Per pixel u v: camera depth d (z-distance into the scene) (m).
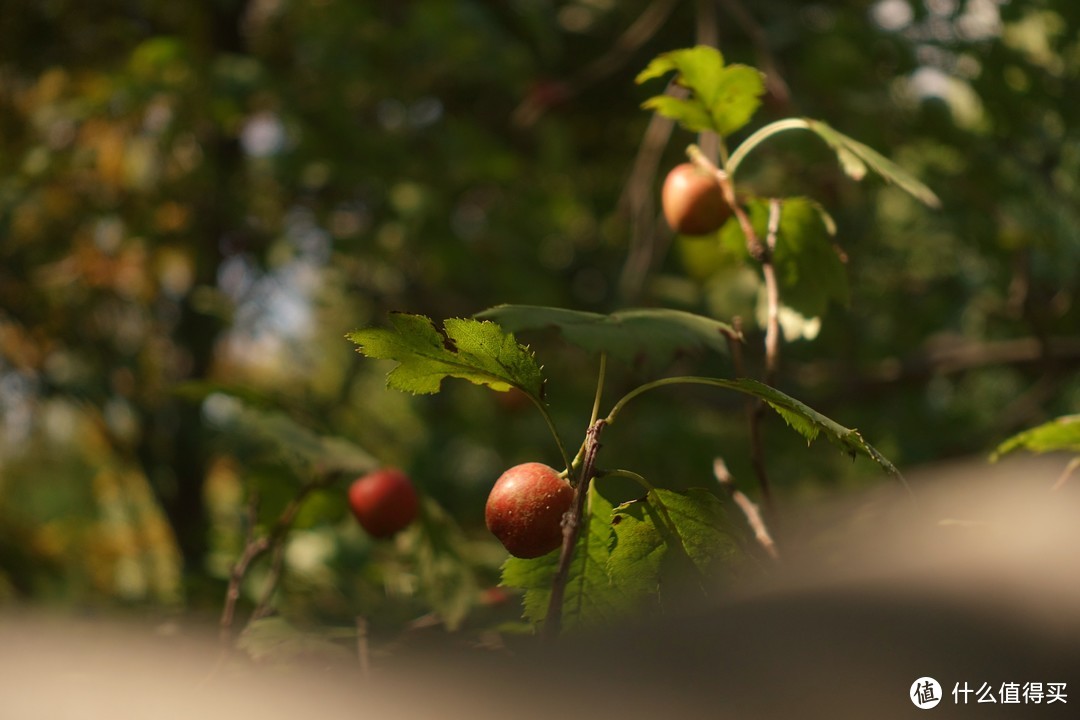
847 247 4.89
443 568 1.72
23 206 4.50
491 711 0.71
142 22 5.54
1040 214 4.46
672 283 4.12
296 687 0.90
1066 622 0.56
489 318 1.24
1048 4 4.25
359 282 5.24
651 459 4.81
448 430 5.84
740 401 4.45
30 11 5.39
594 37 5.72
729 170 1.51
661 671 0.62
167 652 1.19
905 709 0.55
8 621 1.00
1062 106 4.31
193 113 4.35
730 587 1.06
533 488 1.00
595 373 5.38
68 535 4.77
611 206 6.13
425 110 5.29
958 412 5.17
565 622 1.07
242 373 5.48
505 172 4.87
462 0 4.64
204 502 4.72
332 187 4.96
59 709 0.87
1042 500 0.98
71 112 4.50
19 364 4.87
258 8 5.46
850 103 3.95
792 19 4.61
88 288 4.98
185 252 4.98
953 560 0.63
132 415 4.87
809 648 0.59
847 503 1.42
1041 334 3.66
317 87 4.78
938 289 5.08
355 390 5.77
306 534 2.11
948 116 4.27
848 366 4.48
